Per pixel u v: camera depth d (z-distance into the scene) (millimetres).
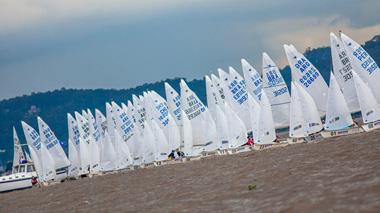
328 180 123250
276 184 132250
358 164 139125
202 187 153500
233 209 110500
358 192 104312
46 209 172125
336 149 181250
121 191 186625
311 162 160750
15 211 183125
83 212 145625
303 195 111250
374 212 88500
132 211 131125
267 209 104375
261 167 175750
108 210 140250
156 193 159375
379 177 115312
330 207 96375
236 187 139500
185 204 127312
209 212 111812
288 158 186375
